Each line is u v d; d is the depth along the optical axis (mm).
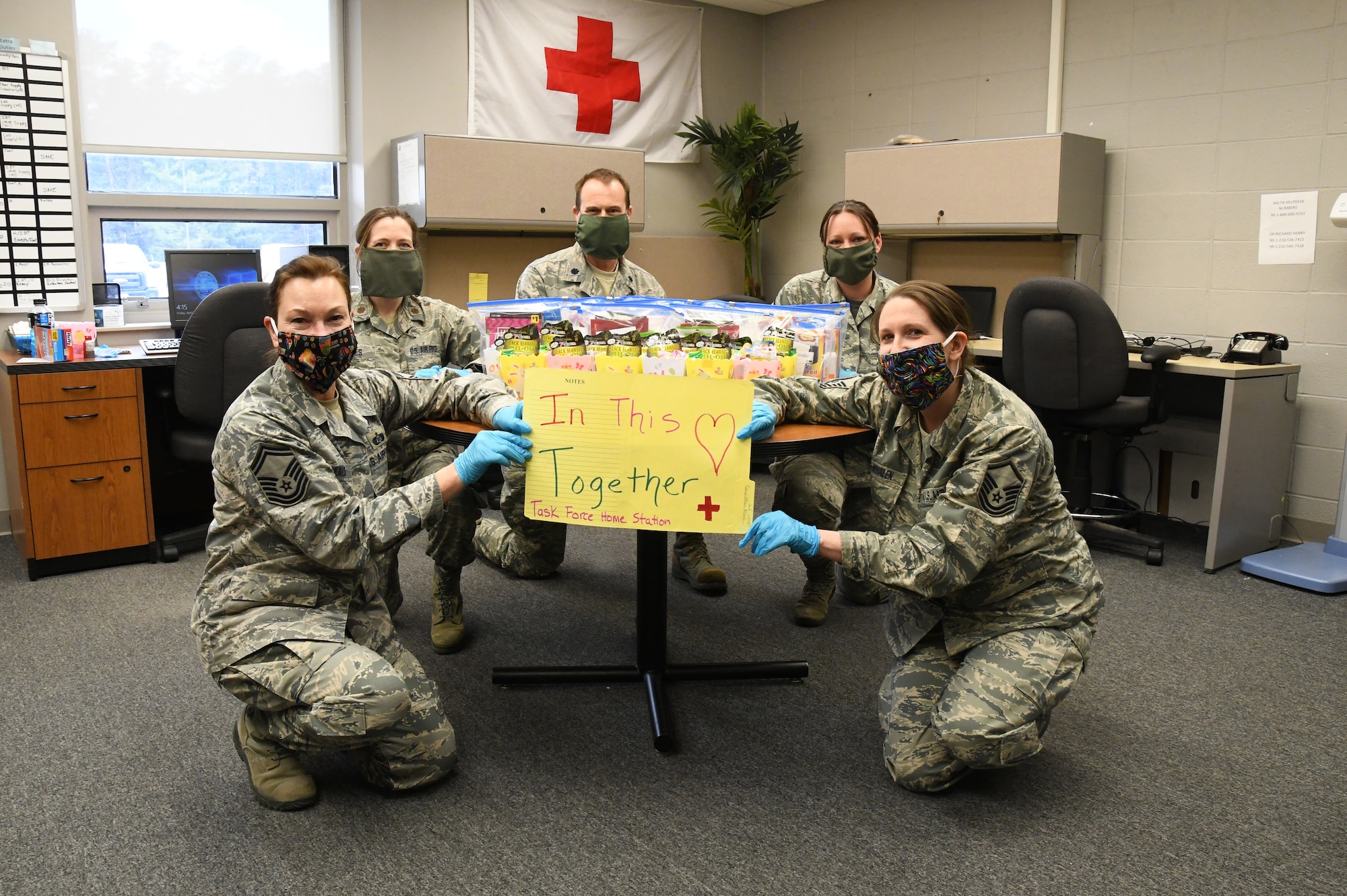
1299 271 3732
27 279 3607
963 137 4785
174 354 3426
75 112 3703
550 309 2217
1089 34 4227
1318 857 1767
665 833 1811
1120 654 2691
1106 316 3342
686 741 2158
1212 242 3961
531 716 2268
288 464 1701
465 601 3006
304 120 4418
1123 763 2094
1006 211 4129
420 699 1929
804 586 3035
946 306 1872
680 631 2797
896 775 1956
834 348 2303
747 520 1830
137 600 3029
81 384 3207
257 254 3969
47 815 1854
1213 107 3896
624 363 2039
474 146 4289
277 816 1855
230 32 4168
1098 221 4234
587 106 5031
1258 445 3510
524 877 1679
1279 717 2324
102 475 3293
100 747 2113
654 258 5371
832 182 5414
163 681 2443
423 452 2742
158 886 1650
